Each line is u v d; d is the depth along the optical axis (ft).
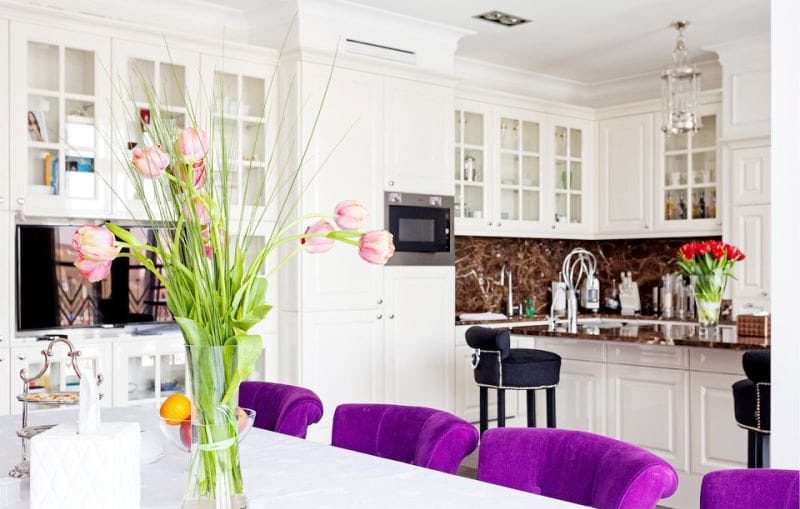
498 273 21.75
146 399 14.21
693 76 16.49
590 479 6.06
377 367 16.52
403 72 16.97
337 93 15.89
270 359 15.67
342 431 8.01
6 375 12.80
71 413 9.37
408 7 16.31
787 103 5.92
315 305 15.57
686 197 20.44
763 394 11.30
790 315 5.93
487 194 19.67
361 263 16.28
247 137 15.39
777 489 5.22
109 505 4.44
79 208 13.44
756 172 18.54
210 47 14.82
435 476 6.24
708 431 13.66
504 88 21.52
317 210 15.57
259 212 15.31
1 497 5.44
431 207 17.49
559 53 19.94
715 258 15.15
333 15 15.98
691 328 15.69
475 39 18.70
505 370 14.06
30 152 13.12
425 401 17.37
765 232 18.38
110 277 13.92
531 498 5.62
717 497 5.32
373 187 16.47
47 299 13.29
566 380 15.84
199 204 4.81
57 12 13.09
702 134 20.12
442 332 17.72
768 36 18.19
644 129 21.18
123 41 13.89
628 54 20.01
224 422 4.80
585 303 22.36
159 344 14.30
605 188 22.04
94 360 13.60
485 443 6.64
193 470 4.80
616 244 23.16
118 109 13.85
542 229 20.99
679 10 16.62
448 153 17.85
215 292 4.73
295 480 6.13
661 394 14.32
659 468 5.53
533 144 20.94
